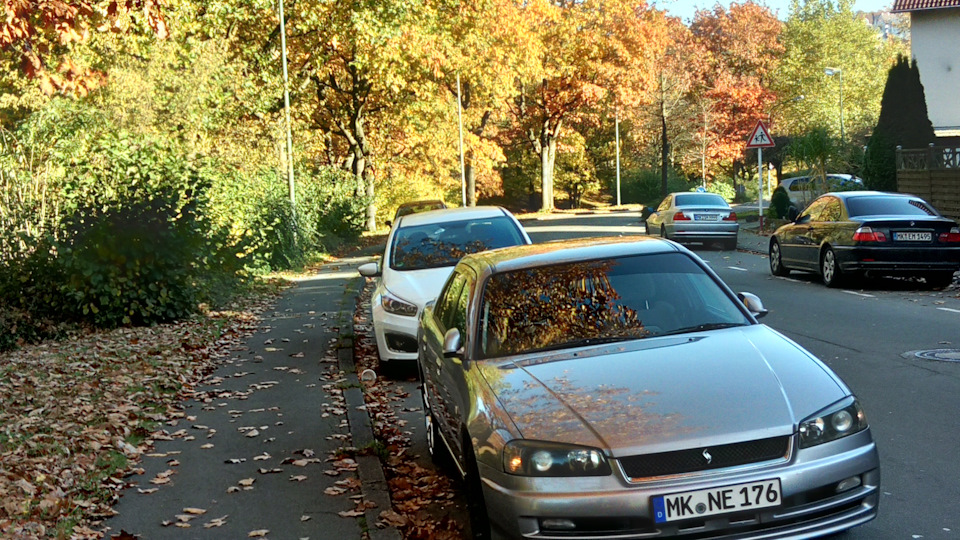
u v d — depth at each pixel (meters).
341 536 5.58
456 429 5.52
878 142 30.41
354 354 12.05
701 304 5.64
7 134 18.72
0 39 9.97
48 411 8.94
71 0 10.50
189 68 25.52
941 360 9.19
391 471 6.89
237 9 32.66
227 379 10.77
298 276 23.95
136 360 11.65
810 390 4.57
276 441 7.95
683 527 4.19
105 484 6.78
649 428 4.30
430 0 42.09
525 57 55.56
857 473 4.39
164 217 15.08
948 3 38.81
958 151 23.59
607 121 82.38
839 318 12.29
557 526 4.26
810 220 17.02
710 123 75.50
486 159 63.44
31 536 5.57
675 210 26.02
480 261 6.38
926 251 15.03
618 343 5.32
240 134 28.75
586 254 6.10
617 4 63.75
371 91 47.47
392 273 10.74
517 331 5.51
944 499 5.35
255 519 6.00
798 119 76.44
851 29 84.50
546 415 4.50
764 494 4.20
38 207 15.84
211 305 17.14
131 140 17.03
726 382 4.65
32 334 13.91
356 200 42.28
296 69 39.41
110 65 23.81
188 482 6.89
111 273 14.61
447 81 56.06
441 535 5.37
